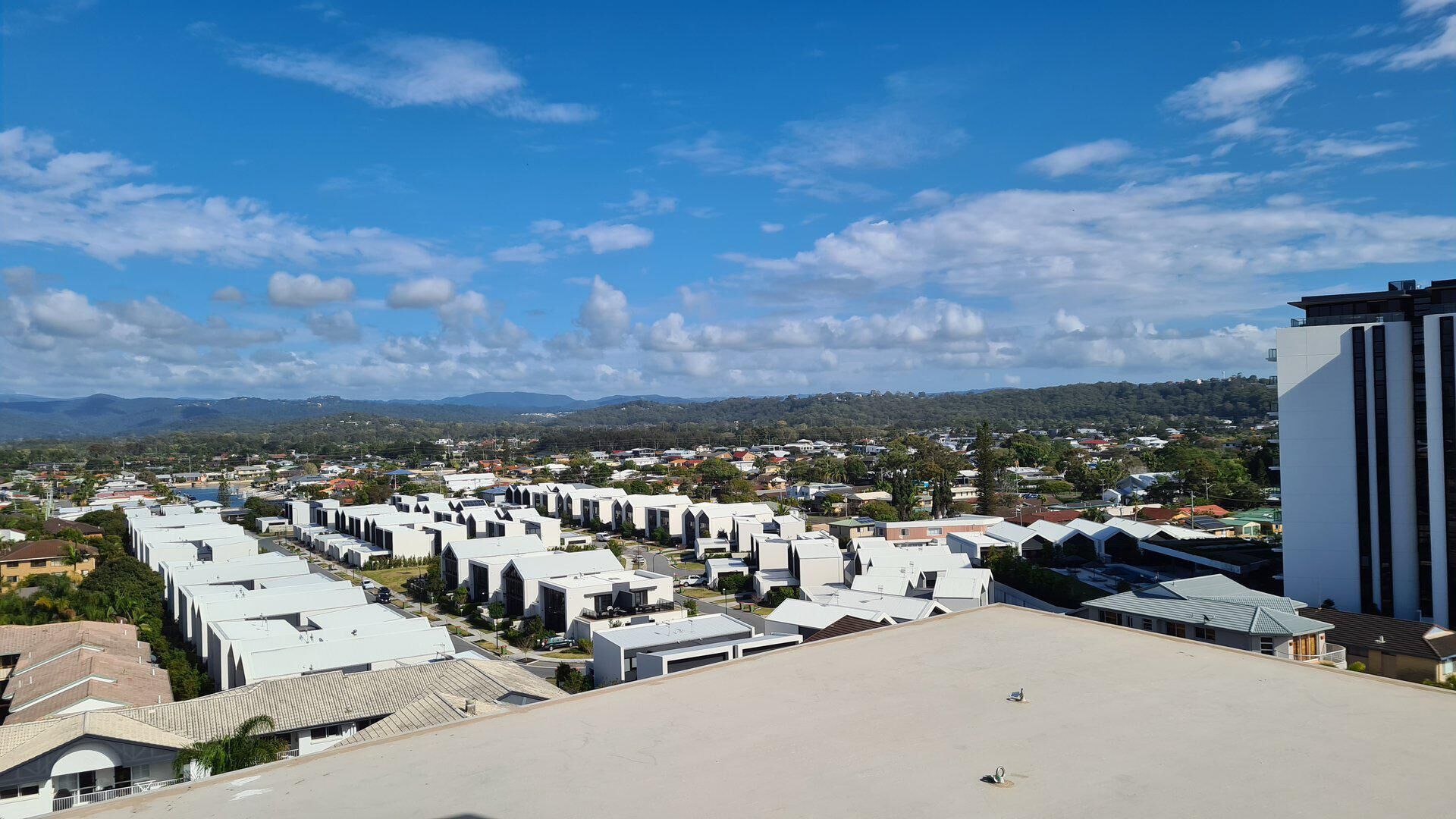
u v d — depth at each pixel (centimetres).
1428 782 826
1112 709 1061
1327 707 1069
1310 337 3928
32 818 761
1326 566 3888
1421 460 3688
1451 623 3609
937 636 1461
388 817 760
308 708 2688
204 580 5156
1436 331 3662
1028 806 771
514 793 811
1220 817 748
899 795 798
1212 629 2850
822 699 1108
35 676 3347
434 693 2297
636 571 5522
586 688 3559
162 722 2577
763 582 5672
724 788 819
